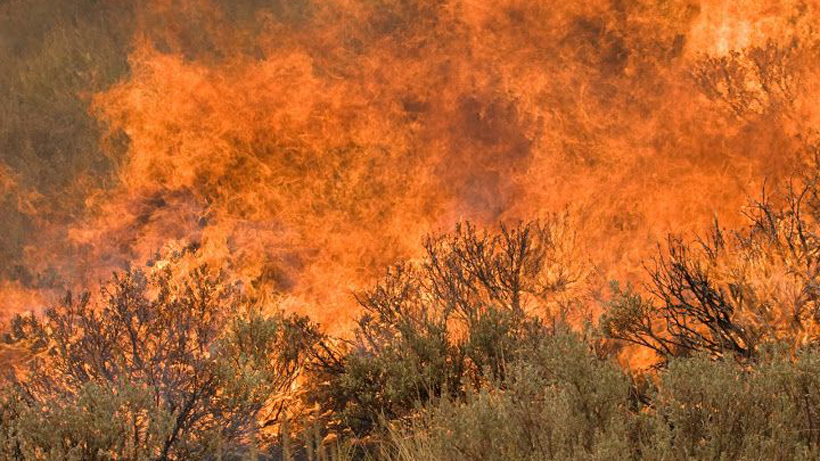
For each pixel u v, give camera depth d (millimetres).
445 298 21062
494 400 14562
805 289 17359
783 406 12922
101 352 19359
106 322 20156
